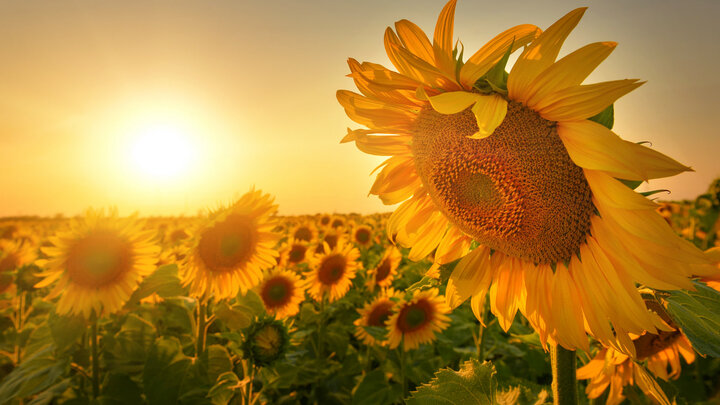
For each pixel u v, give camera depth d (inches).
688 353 18.4
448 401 14.3
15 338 45.0
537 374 36.3
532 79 11.4
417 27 13.1
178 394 27.9
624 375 19.4
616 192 10.9
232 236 32.0
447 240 16.9
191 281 31.5
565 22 10.8
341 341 49.3
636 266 11.5
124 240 32.9
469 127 14.1
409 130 16.1
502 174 13.1
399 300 42.3
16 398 29.0
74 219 33.7
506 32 12.4
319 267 52.2
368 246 93.1
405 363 41.0
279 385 28.7
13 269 56.8
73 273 31.9
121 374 30.1
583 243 13.1
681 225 84.3
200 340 32.0
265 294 47.6
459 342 41.2
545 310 13.6
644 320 11.5
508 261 15.4
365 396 36.9
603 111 11.7
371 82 13.9
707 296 11.4
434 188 15.3
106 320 40.7
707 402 27.8
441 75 12.6
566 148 11.5
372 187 16.9
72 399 28.7
